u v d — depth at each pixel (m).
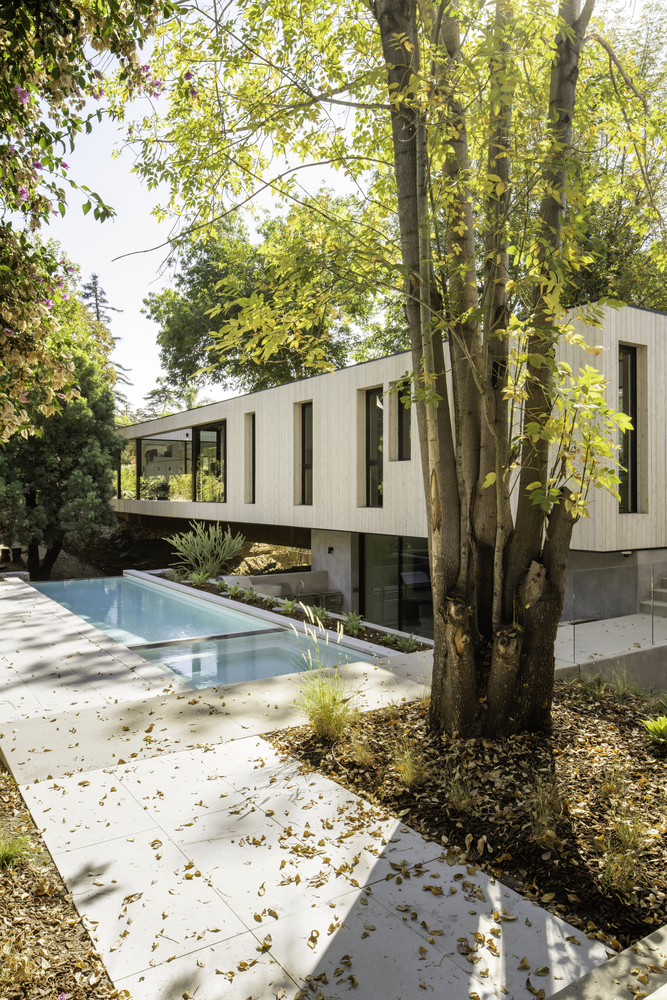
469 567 4.98
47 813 3.91
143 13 2.74
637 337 8.51
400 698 6.09
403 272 4.54
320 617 10.59
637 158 6.28
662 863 3.27
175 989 2.50
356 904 3.02
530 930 2.84
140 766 4.61
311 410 14.07
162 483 22.81
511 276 4.71
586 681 6.68
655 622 7.86
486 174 4.41
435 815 3.87
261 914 2.95
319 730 5.11
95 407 19.94
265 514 15.27
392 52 4.68
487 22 4.14
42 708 5.93
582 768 4.38
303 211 5.16
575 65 4.76
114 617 11.55
